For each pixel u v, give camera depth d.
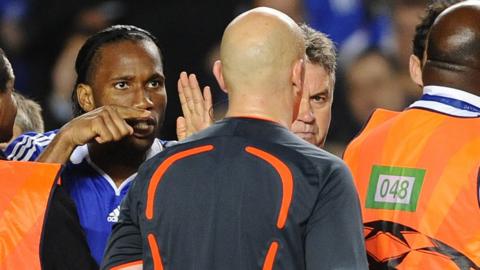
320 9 34.69
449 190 13.68
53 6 35.44
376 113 15.03
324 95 16.12
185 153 12.91
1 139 15.52
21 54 35.50
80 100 16.08
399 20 34.69
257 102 12.95
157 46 15.95
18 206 14.05
